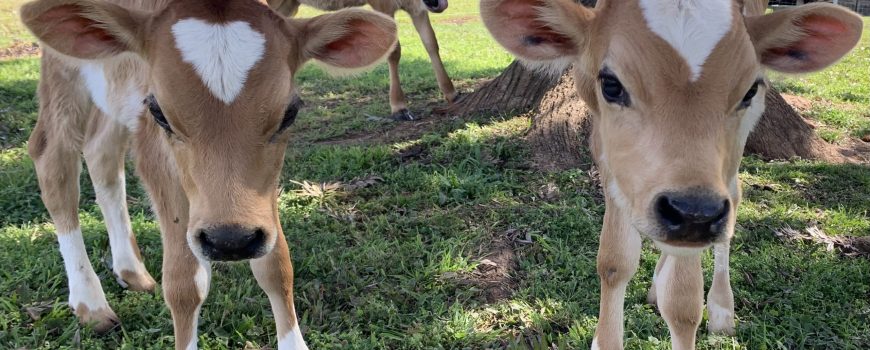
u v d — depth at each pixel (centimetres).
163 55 64
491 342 86
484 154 143
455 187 129
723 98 59
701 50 59
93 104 95
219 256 62
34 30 64
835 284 97
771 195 130
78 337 85
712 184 56
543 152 143
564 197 126
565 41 72
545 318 90
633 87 61
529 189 129
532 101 169
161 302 94
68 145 93
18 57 295
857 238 112
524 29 72
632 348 85
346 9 70
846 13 61
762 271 101
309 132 171
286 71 66
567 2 69
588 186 130
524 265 104
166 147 73
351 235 113
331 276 100
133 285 98
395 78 179
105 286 99
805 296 94
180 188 74
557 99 153
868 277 99
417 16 192
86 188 132
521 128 154
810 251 107
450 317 91
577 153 143
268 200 67
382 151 145
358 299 94
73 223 94
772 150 155
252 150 64
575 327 87
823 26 64
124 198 101
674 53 59
